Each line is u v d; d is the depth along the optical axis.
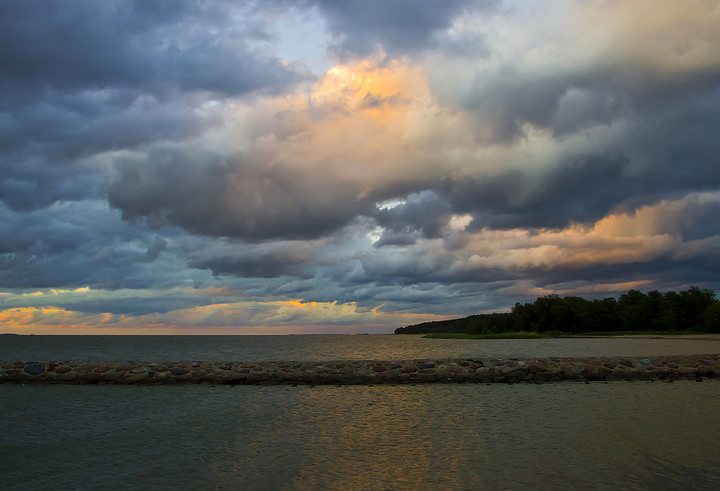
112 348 104.19
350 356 66.44
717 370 27.22
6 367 27.30
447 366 27.64
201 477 9.95
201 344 136.50
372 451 11.91
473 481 9.59
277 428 14.78
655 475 9.90
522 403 19.27
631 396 20.84
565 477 9.80
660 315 149.88
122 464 10.95
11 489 9.34
